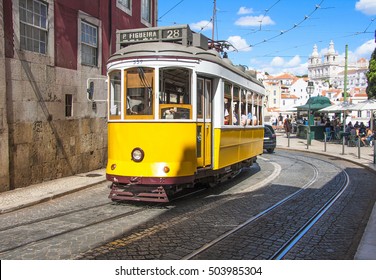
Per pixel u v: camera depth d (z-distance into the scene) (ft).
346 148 78.54
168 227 21.58
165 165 25.35
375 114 102.42
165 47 26.14
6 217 23.99
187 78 26.66
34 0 34.47
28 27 33.88
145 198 25.44
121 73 26.48
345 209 26.94
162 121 25.49
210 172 29.55
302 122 123.65
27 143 33.53
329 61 462.60
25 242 18.89
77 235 19.99
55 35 37.22
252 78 41.29
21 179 32.86
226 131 31.65
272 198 30.04
